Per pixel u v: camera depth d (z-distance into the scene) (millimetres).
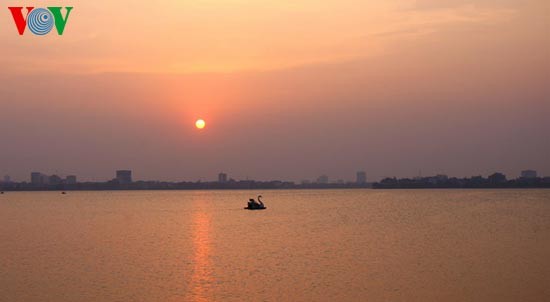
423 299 41594
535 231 87688
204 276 50719
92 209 174375
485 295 42406
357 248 69062
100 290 45469
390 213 140875
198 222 114188
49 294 44219
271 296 43000
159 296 43344
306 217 127250
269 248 69750
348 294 43344
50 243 77688
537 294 42531
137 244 75500
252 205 160375
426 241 75625
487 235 82375
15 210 170750
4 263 59000
